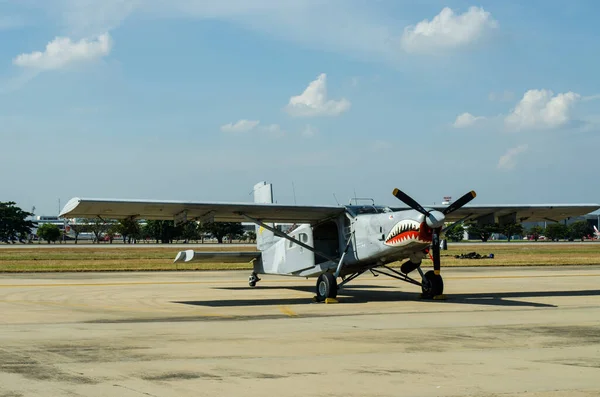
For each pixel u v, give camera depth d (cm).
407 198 1599
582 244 9862
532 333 1079
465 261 4184
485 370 766
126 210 1767
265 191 2236
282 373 748
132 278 2734
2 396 633
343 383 697
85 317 1340
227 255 2167
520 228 12069
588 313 1391
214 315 1384
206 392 654
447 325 1187
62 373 744
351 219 1792
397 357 852
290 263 2047
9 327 1164
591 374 745
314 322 1242
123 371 757
